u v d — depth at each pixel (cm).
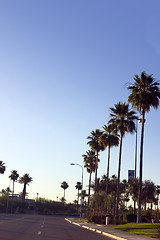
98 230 3400
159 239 2411
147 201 7031
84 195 14838
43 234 2508
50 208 14475
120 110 5656
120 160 5578
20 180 15238
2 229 2836
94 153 9494
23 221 5084
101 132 7994
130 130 5669
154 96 4503
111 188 10406
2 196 13038
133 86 4666
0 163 12644
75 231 3228
